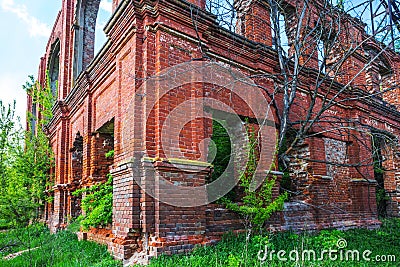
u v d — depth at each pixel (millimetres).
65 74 13023
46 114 16734
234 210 6980
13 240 10047
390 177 14141
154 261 5359
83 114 10703
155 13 6586
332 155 10516
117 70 7477
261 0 9250
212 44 7664
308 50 10117
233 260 5125
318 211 9211
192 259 5344
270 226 7645
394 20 7789
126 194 6184
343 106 11391
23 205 10602
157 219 5781
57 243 8195
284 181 10156
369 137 11906
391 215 13922
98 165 9656
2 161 13383
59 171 12227
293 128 8852
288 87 8414
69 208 11242
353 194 10992
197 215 6258
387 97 15516
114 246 6355
